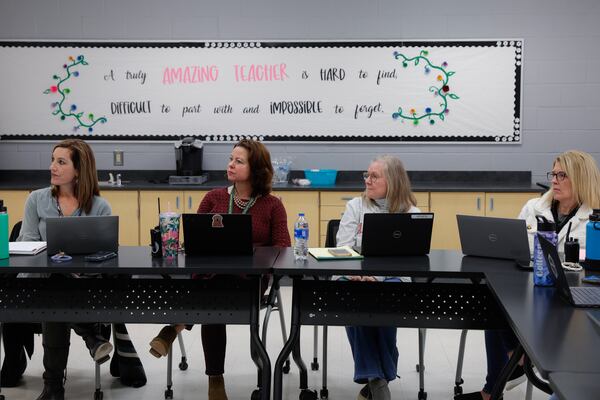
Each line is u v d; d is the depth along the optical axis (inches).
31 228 135.6
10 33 230.8
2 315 114.0
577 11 224.2
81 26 230.2
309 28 228.4
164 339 123.3
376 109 229.9
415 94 229.0
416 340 169.6
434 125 229.8
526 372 99.5
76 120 233.5
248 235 115.0
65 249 115.3
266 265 108.1
